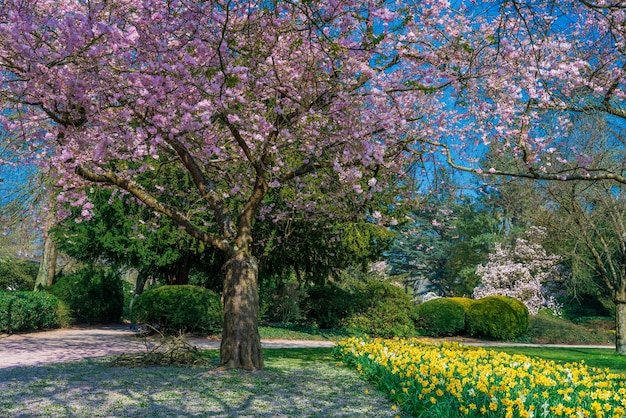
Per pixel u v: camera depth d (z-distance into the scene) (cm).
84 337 1421
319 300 1889
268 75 697
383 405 589
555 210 1842
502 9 567
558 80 826
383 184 966
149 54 614
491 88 767
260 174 830
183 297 1470
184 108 607
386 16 554
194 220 1476
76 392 615
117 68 584
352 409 566
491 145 944
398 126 780
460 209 3666
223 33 561
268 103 870
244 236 850
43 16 616
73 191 762
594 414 491
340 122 685
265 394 628
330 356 1105
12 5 554
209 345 1313
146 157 1208
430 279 4212
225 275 839
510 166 1216
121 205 1484
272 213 1388
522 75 737
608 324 2734
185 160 869
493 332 2136
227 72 591
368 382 738
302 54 712
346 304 1884
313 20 546
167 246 1558
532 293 2706
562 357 1397
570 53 873
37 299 1555
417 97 850
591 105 853
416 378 609
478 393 536
